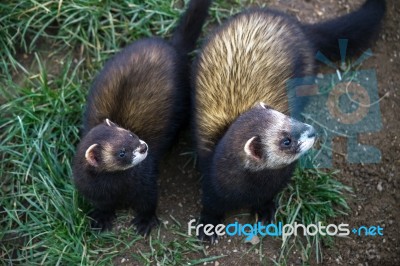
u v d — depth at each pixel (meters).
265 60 1.13
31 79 1.21
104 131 1.07
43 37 1.24
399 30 1.24
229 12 1.25
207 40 1.17
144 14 1.23
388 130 1.19
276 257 1.12
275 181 1.07
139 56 1.15
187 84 1.18
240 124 1.05
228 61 1.13
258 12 1.18
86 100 1.18
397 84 1.22
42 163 1.16
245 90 1.11
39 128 1.18
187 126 1.20
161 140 1.15
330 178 1.17
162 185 1.18
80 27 1.23
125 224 1.15
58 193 1.14
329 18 1.25
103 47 1.23
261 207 1.15
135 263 1.12
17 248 1.14
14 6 1.22
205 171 1.12
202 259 1.12
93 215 1.15
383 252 1.14
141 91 1.13
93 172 1.08
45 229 1.13
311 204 1.15
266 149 1.03
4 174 1.17
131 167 1.08
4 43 1.22
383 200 1.17
